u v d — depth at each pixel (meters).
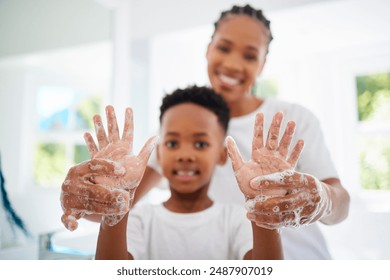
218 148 0.66
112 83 1.06
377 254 1.12
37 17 0.86
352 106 1.52
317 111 1.55
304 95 1.57
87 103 0.98
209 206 0.64
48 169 0.86
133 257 0.54
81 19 0.99
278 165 0.41
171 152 0.62
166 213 0.63
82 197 0.39
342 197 0.59
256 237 0.45
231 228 0.60
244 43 0.73
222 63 0.74
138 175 0.42
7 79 0.78
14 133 0.78
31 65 0.84
